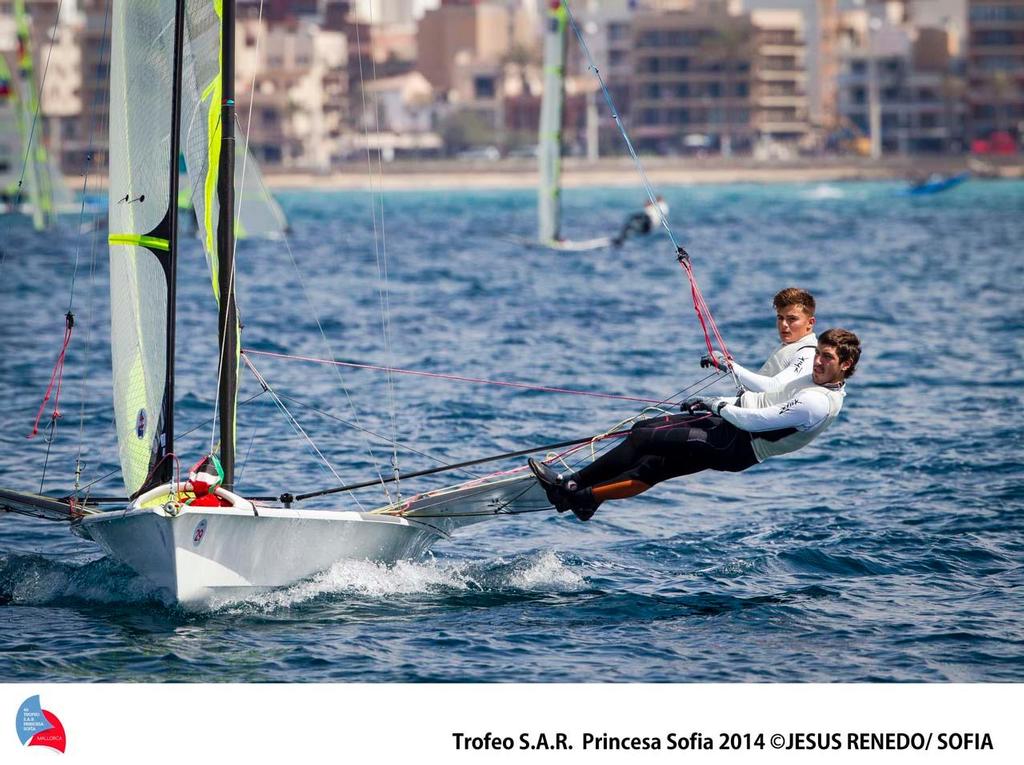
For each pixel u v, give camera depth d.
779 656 36.12
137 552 39.28
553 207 189.00
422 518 42.53
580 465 58.62
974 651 36.28
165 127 40.22
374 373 81.62
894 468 57.62
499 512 43.59
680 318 111.38
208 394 74.19
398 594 41.31
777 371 39.06
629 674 34.94
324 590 41.00
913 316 111.62
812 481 55.97
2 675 34.19
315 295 131.00
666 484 56.03
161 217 40.09
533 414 69.12
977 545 46.16
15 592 41.00
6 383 78.00
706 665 35.56
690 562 45.22
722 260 175.88
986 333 100.25
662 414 41.50
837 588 42.03
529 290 135.62
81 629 37.56
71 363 86.38
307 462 58.38
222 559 38.28
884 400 72.81
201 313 115.94
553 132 185.12
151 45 40.28
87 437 63.62
